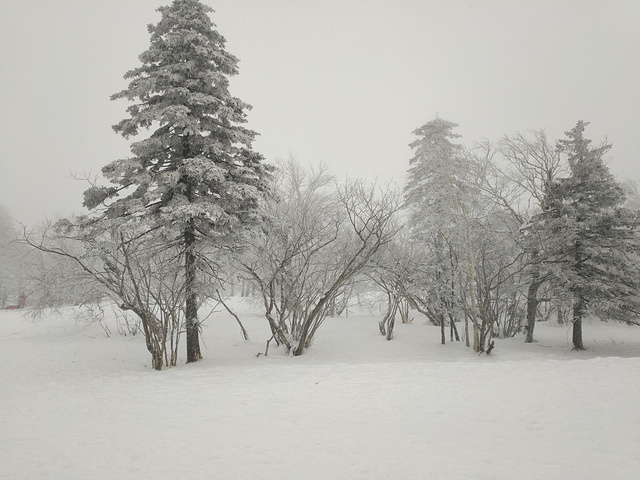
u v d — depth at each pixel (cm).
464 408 714
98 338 2177
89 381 1202
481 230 1969
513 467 471
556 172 2019
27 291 3309
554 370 959
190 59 1412
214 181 1410
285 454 544
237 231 1416
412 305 2889
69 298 2005
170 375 1239
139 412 798
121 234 1270
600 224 1841
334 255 2009
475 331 1844
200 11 1430
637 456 482
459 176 1906
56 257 1978
